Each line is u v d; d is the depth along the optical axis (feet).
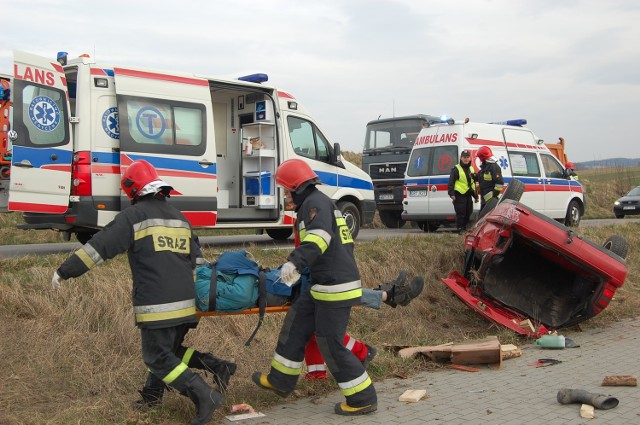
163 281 13.56
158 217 13.85
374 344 21.76
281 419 14.83
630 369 19.15
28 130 26.32
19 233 40.68
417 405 15.78
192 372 13.91
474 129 45.37
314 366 17.21
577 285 25.45
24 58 26.32
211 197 31.09
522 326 23.66
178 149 29.96
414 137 56.75
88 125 27.73
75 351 17.57
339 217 15.28
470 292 25.05
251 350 19.52
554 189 49.16
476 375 18.71
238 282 15.01
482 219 25.48
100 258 13.14
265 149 34.96
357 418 14.84
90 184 27.55
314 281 15.10
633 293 31.22
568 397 15.65
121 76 28.53
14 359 16.62
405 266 27.96
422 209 46.47
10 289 19.01
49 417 14.37
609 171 103.55
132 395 15.96
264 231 43.04
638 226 44.86
